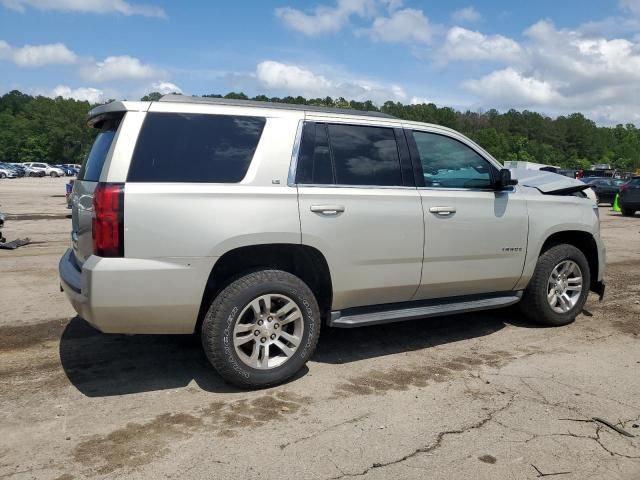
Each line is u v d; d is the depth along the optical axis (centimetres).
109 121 411
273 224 382
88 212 374
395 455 310
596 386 409
